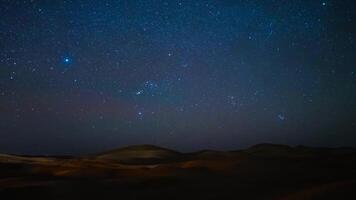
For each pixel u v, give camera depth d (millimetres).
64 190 27062
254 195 23047
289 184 26016
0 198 24938
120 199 24531
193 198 23844
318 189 20578
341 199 17906
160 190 26594
